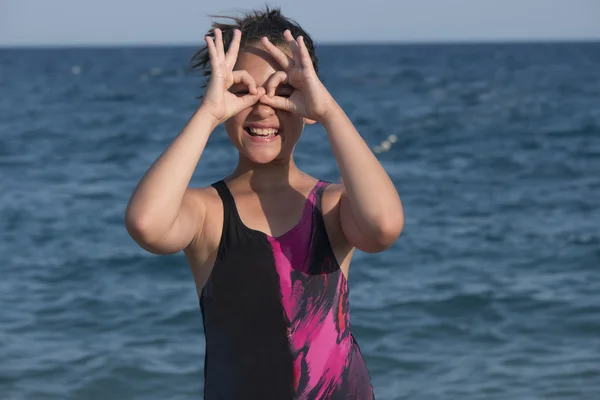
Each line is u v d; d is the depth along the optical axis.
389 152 23.39
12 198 16.72
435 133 26.94
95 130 29.67
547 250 12.16
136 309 9.48
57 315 9.29
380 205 2.15
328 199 2.32
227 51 2.28
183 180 2.10
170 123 32.22
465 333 8.58
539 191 17.23
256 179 2.33
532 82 53.88
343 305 2.31
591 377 7.24
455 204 15.92
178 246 2.18
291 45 2.23
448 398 6.93
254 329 2.20
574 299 9.66
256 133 2.26
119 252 12.21
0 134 28.36
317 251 2.26
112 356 7.91
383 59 115.06
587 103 37.41
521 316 9.09
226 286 2.22
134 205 2.08
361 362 2.35
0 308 9.55
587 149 23.16
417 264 11.41
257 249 2.22
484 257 11.79
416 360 7.82
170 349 8.15
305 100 2.20
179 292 10.20
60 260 11.78
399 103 38.78
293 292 2.22
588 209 15.34
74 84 62.31
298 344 2.21
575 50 171.62
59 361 7.80
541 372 7.41
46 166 21.25
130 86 58.62
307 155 21.67
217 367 2.22
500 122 29.88
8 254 12.16
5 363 7.73
